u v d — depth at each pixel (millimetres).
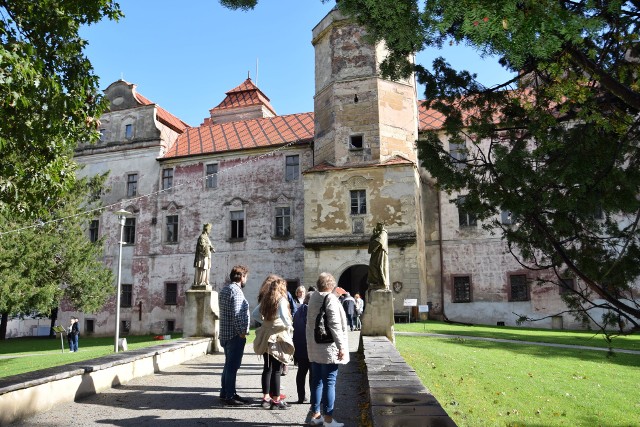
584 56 6113
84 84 11336
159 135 37500
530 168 6961
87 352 22219
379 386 5391
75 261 28578
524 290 30594
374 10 6941
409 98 30875
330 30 31312
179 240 35625
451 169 7785
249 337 19047
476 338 19328
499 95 7633
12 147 10969
